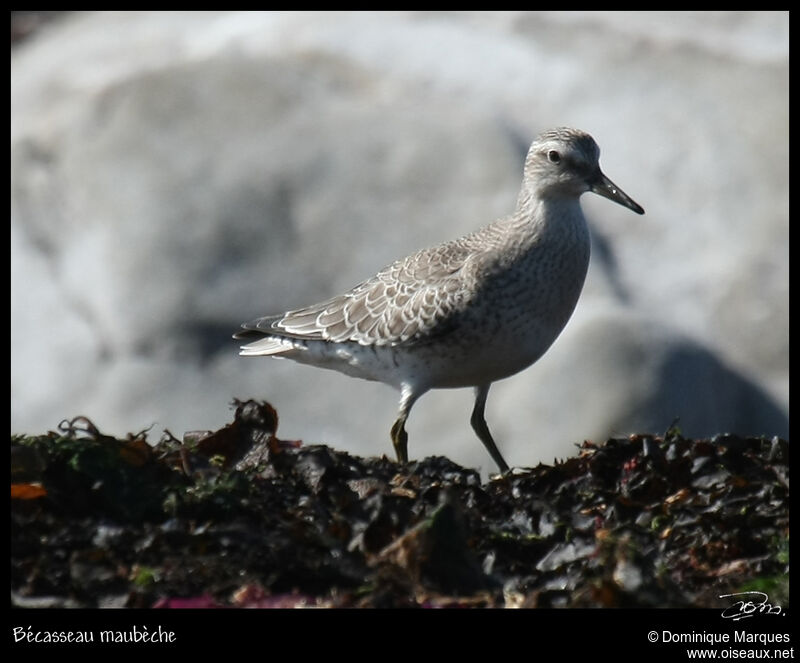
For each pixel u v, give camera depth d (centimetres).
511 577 645
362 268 1670
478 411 1005
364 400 1597
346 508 674
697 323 1661
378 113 1764
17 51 1997
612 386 1514
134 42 1956
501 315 945
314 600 602
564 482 757
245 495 667
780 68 1836
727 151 1755
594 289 1631
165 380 1628
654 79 1819
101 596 596
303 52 1859
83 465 652
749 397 1612
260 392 1620
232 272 1686
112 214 1731
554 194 955
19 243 1750
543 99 1811
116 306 1678
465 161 1708
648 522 692
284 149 1739
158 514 648
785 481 714
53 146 1805
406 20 1905
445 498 645
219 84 1809
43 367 1666
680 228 1730
